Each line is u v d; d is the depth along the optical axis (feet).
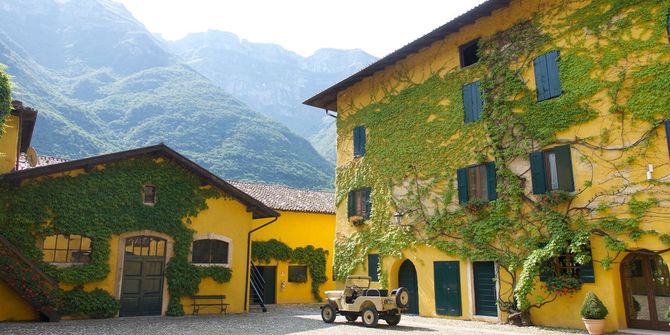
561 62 44.45
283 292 77.51
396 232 57.52
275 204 80.12
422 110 57.31
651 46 39.11
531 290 42.57
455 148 52.60
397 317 44.60
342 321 48.62
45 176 45.29
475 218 49.16
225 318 50.01
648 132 38.19
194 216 53.88
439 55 56.49
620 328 38.04
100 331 38.19
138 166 50.88
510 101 47.83
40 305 42.11
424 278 53.57
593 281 39.52
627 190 38.60
